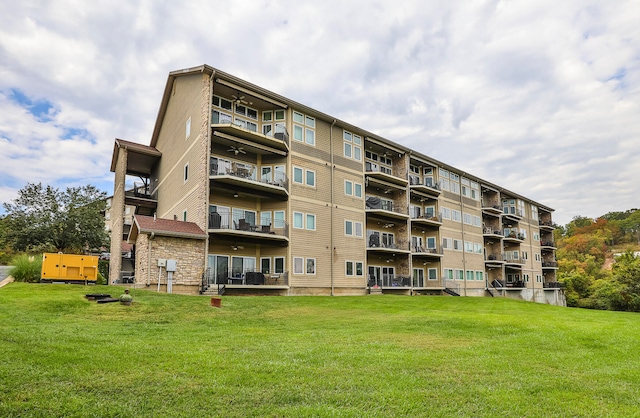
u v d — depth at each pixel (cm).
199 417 509
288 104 2889
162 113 3397
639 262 5703
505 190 5388
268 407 547
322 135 3105
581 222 12712
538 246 6212
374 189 3734
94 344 872
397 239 3800
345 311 1781
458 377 735
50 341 862
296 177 2873
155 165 3628
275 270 2767
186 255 2344
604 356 991
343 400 590
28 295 1512
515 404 604
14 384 580
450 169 4475
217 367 723
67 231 3403
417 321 1462
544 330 1326
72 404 524
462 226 4534
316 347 951
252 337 1081
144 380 632
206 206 2459
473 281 4541
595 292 6350
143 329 1140
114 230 3500
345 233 3141
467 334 1235
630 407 616
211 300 1694
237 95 2736
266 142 2775
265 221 2841
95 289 1720
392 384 672
